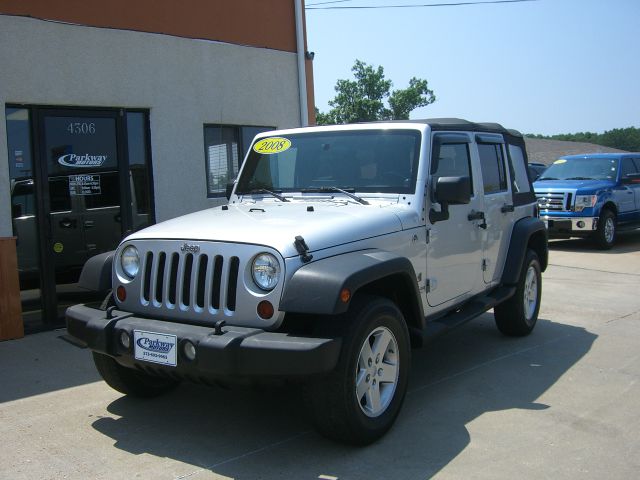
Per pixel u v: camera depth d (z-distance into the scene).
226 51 8.61
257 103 9.08
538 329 6.82
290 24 9.52
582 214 12.93
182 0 8.05
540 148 38.97
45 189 6.95
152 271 3.98
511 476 3.51
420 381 5.13
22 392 4.94
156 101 7.84
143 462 3.74
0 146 6.52
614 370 5.37
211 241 3.77
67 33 7.00
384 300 3.95
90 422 4.36
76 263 7.25
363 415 3.76
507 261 6.08
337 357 3.50
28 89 6.72
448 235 4.98
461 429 4.15
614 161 14.11
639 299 8.34
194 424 4.30
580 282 9.58
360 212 4.32
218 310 3.71
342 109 37.62
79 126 7.23
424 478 3.49
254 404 4.66
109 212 7.50
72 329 4.15
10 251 6.32
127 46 7.52
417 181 4.65
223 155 8.82
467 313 5.23
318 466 3.65
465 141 5.43
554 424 4.22
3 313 6.31
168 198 8.01
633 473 3.53
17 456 3.84
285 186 5.20
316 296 3.43
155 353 3.70
